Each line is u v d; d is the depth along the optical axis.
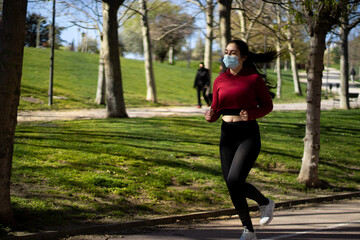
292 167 9.34
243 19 22.98
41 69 34.94
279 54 4.28
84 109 20.75
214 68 61.75
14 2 4.32
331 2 7.46
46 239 4.34
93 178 6.48
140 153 8.65
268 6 19.25
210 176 7.75
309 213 6.32
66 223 4.77
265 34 20.58
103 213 5.32
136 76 41.41
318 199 7.32
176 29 21.95
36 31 45.91
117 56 15.20
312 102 8.27
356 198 7.86
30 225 4.55
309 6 7.73
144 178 7.04
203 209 6.07
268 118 18.05
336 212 6.43
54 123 12.95
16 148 7.81
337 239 4.71
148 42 26.23
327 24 7.95
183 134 12.01
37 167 6.74
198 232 4.95
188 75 49.94
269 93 4.13
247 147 3.96
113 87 15.23
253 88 4.04
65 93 26.41
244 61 4.18
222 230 5.08
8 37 4.32
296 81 43.12
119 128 12.12
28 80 28.52
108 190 6.21
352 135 15.30
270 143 11.99
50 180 6.21
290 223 5.56
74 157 7.70
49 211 5.04
